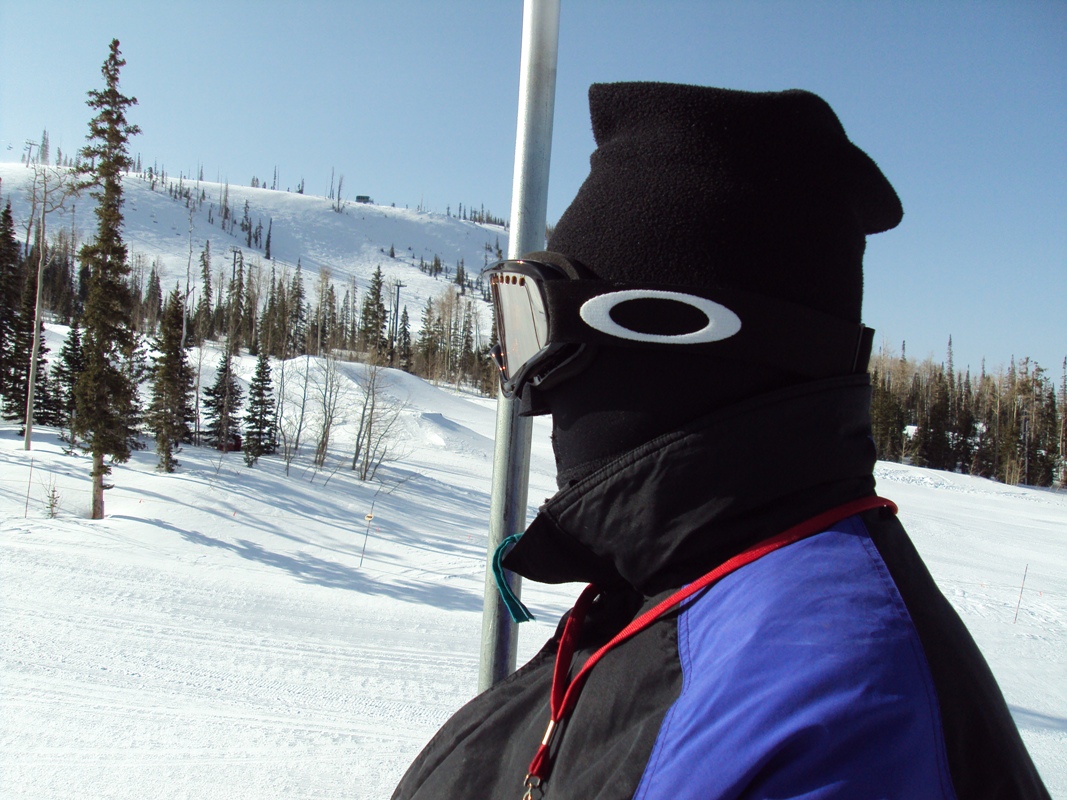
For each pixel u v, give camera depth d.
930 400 66.88
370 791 4.79
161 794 4.55
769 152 0.77
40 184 24.30
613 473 0.79
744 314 0.72
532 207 1.85
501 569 1.11
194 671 6.52
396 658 7.39
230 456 25.36
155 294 73.25
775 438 0.72
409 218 190.00
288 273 132.25
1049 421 63.81
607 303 0.76
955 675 0.62
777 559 0.69
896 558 0.70
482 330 111.12
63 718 5.41
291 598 9.24
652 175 0.80
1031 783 0.64
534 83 1.83
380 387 29.34
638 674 0.74
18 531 12.20
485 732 1.00
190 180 187.00
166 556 11.61
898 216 0.90
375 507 18.84
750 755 0.57
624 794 0.65
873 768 0.55
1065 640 10.84
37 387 30.92
